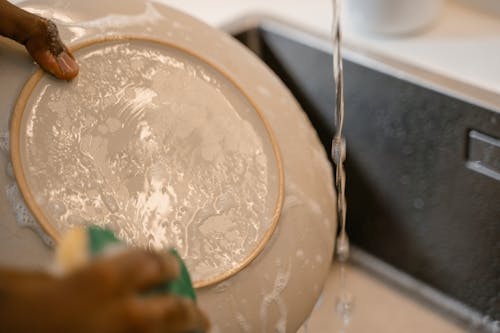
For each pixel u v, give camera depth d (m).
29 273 0.30
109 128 0.54
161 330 0.29
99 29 0.57
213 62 0.60
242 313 0.53
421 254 0.89
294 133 0.61
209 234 0.54
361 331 0.89
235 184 0.56
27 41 0.53
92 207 0.52
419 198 0.86
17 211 0.49
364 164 0.90
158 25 0.60
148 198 0.53
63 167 0.52
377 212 0.92
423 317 0.89
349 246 0.97
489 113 0.73
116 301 0.29
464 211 0.81
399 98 0.81
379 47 0.83
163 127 0.56
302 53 0.89
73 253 0.35
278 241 0.56
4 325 0.28
